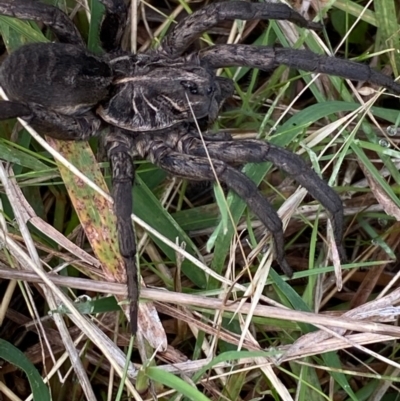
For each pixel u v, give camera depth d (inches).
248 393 5.9
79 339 5.8
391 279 6.1
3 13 5.8
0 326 6.1
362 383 6.0
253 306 5.7
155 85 5.9
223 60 6.0
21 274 5.7
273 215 5.7
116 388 5.9
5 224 5.8
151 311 5.7
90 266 5.8
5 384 5.9
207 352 5.8
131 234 5.6
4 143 5.9
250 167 6.0
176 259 5.9
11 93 5.7
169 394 5.8
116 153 5.9
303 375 5.7
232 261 5.8
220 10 6.0
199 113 6.0
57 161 5.8
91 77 5.8
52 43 5.8
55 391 5.9
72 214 6.1
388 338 5.6
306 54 5.9
